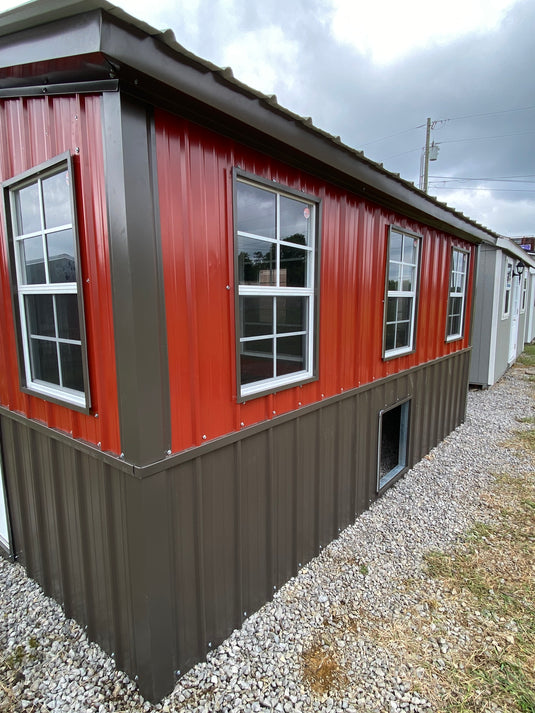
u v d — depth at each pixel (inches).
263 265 88.1
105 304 64.2
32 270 84.4
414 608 94.0
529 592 99.3
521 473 170.2
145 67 52.2
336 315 112.7
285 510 100.2
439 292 187.0
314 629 87.7
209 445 74.8
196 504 74.2
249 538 89.0
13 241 85.7
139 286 59.4
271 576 96.8
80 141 62.5
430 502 145.7
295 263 98.3
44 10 49.2
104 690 73.0
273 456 93.7
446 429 214.1
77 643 84.5
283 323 96.3
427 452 192.1
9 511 111.2
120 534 70.3
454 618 90.8
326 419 112.7
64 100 64.6
